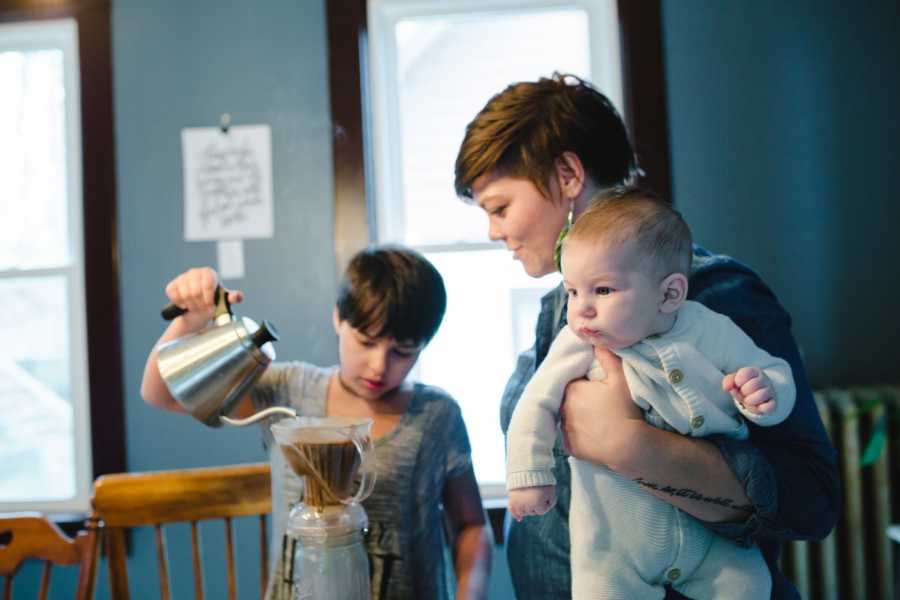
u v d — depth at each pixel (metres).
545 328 0.99
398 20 2.21
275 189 2.13
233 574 1.36
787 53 2.07
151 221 2.14
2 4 2.17
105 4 2.15
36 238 2.28
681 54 2.07
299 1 2.14
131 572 2.08
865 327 2.06
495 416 2.17
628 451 0.76
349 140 2.11
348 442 0.88
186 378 0.97
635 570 0.83
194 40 2.15
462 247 2.19
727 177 2.07
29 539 1.32
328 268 2.12
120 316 2.13
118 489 1.35
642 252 0.77
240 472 1.37
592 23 2.18
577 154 0.90
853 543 1.86
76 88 2.25
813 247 2.06
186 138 2.14
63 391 2.28
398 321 1.17
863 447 1.90
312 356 2.11
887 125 2.06
